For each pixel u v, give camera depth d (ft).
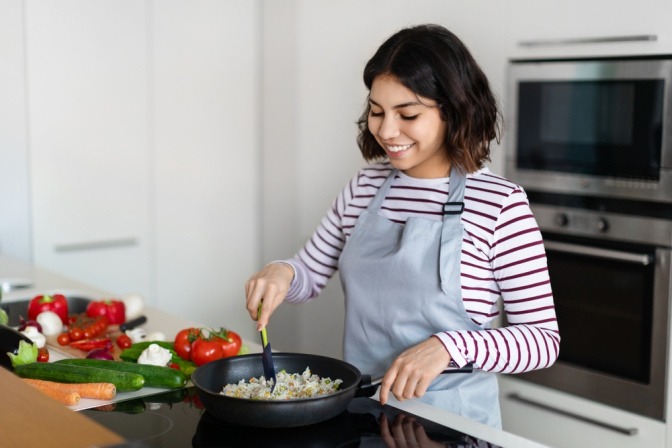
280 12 11.21
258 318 5.16
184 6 10.69
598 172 8.32
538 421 8.89
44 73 9.68
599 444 8.41
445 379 4.98
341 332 10.88
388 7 9.91
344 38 10.46
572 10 8.23
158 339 5.64
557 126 8.60
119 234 10.57
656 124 7.79
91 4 9.91
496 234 4.92
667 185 7.77
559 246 8.61
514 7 8.72
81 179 10.15
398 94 4.70
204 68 11.00
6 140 9.55
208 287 11.53
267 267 5.51
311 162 11.10
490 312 5.05
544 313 4.84
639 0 7.72
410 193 5.29
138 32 10.33
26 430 3.39
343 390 4.13
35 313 6.17
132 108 10.43
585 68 8.27
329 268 5.92
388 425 4.21
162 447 3.91
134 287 10.82
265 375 4.56
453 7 9.29
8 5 9.33
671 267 7.79
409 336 5.06
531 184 8.92
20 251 9.84
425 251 5.03
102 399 4.57
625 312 8.19
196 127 11.05
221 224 11.51
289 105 11.29
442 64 4.67
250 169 11.70
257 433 4.08
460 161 4.97
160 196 10.86
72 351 5.55
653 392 8.00
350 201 5.71
